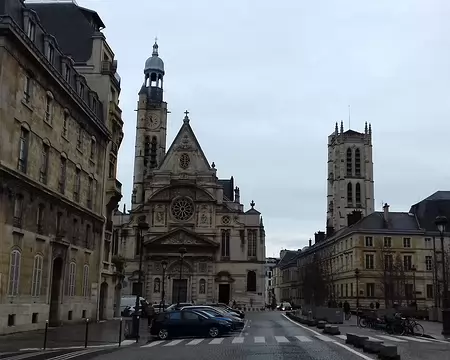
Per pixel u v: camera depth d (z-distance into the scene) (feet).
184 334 97.86
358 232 300.40
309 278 347.15
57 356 63.41
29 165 102.53
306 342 85.46
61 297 121.08
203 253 277.23
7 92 92.73
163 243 278.05
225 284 277.64
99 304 153.07
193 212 284.41
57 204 117.39
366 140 432.66
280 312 273.95
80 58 158.30
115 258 182.50
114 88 164.45
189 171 290.76
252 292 276.41
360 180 426.51
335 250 346.13
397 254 296.51
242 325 127.65
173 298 273.33
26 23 101.09
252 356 63.52
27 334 95.81
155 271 277.03
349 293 307.37
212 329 99.30
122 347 77.97
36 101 105.70
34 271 105.40
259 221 283.79
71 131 127.24
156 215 285.02
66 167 123.65
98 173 150.61
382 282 272.51
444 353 67.77
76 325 126.31
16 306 97.50
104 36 161.79
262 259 279.90
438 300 239.71
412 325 109.91
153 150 327.26
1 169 89.15
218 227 283.18
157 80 351.67
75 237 130.31
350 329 129.08
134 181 316.60
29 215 102.99
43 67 105.91
